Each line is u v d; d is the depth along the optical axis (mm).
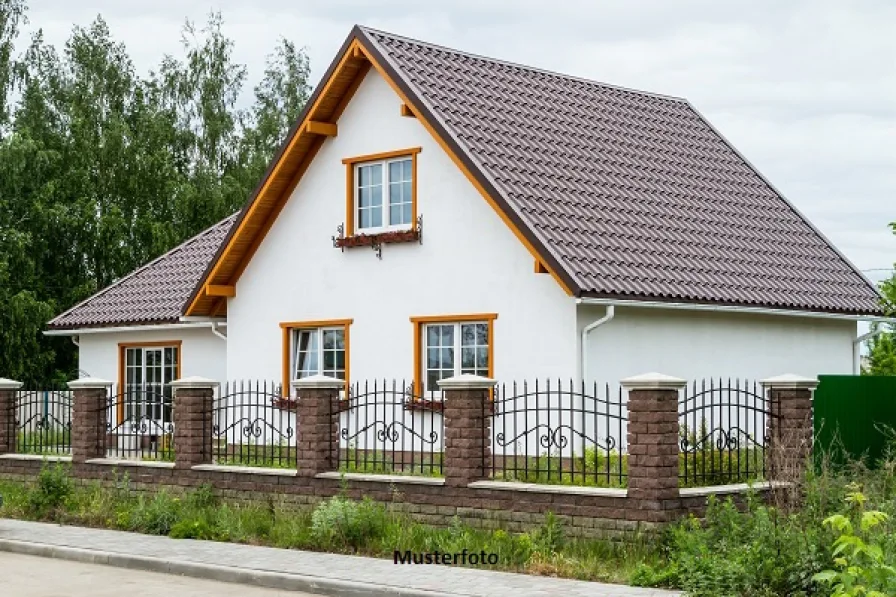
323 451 15781
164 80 45688
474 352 20078
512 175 19672
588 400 18625
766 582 10672
